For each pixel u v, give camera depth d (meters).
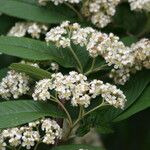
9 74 0.50
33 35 0.56
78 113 0.50
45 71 0.49
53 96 0.49
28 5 0.57
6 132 0.46
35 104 0.48
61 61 0.51
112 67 0.52
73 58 0.52
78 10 0.58
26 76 0.50
